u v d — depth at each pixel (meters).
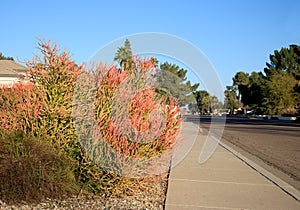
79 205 6.53
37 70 7.63
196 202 6.91
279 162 12.93
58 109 7.08
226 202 6.95
